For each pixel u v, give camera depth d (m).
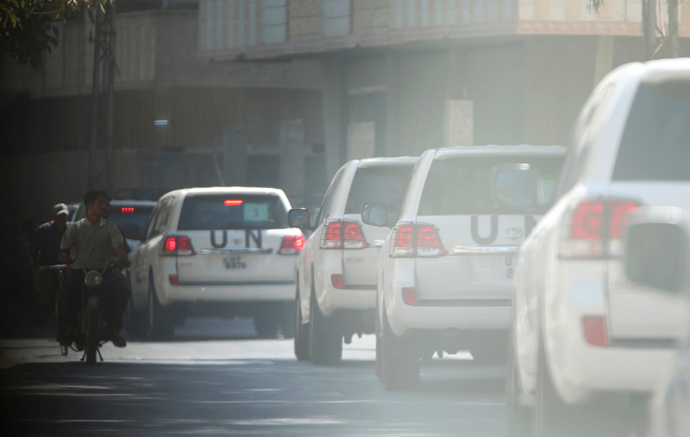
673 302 15.73
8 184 164.12
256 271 56.59
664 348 15.70
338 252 40.16
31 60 58.03
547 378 17.05
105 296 43.59
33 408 30.38
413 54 99.69
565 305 16.11
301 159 124.81
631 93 16.47
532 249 18.53
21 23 57.00
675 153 16.23
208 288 56.25
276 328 61.84
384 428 26.17
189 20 158.38
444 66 96.69
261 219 57.09
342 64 106.88
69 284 43.84
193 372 40.31
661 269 14.30
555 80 89.88
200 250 56.28
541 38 88.44
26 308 77.25
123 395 33.31
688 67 16.47
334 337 42.09
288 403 31.09
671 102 16.39
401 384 33.38
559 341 16.22
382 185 40.62
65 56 160.38
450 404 30.59
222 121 160.25
